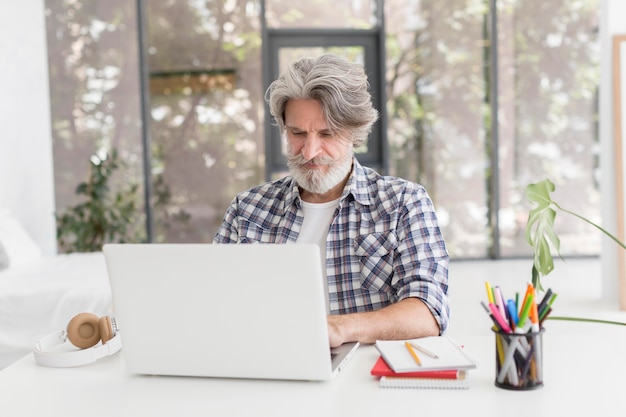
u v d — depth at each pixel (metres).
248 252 1.58
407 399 1.50
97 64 6.79
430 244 2.11
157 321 1.66
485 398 1.49
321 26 7.21
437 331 1.96
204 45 6.96
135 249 1.64
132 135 6.87
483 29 7.21
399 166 7.32
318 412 1.45
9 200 5.65
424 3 7.19
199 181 7.02
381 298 2.14
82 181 6.79
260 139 7.07
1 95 5.59
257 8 7.00
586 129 7.26
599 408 1.42
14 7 5.85
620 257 5.15
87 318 1.92
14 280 4.23
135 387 1.65
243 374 1.65
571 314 4.99
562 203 7.31
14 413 1.51
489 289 1.61
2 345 3.86
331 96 1.98
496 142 7.27
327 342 1.59
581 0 7.17
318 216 2.21
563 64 7.21
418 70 7.24
